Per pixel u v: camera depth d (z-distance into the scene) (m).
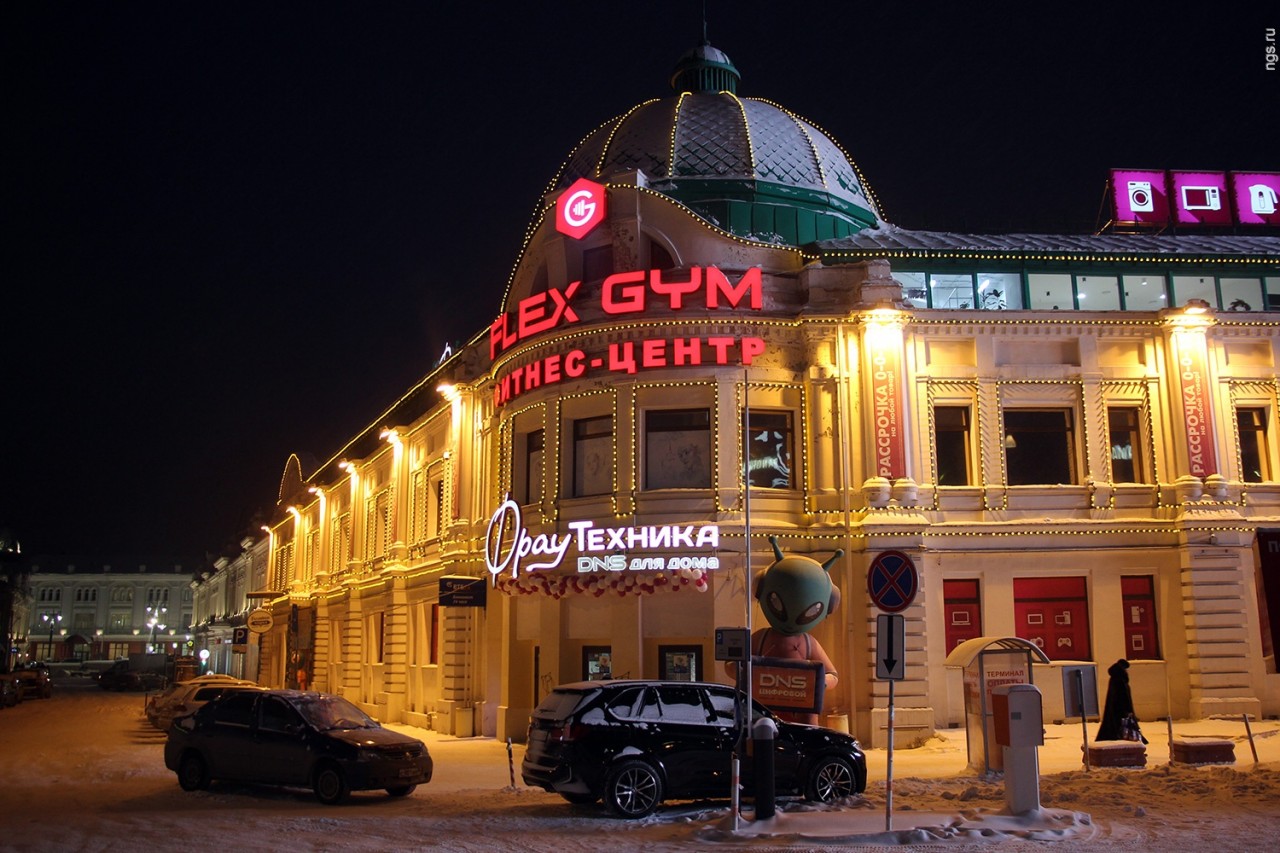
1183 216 32.88
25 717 45.12
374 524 46.66
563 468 29.09
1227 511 27.94
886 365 27.53
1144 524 27.88
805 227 33.47
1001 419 28.33
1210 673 27.17
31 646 152.00
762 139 34.97
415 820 15.03
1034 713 13.80
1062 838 12.49
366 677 44.47
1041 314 28.53
